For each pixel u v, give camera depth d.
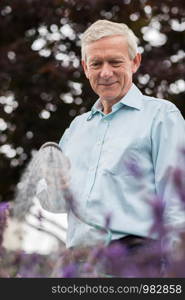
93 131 2.49
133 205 2.20
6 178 6.27
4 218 1.68
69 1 5.81
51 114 6.18
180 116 2.41
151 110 2.41
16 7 5.98
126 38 2.45
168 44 6.05
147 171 2.29
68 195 1.88
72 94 6.10
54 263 1.61
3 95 6.13
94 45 2.43
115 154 2.33
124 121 2.42
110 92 2.44
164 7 5.93
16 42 6.05
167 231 1.26
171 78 5.66
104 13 5.97
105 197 2.25
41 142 6.21
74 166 2.43
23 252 1.63
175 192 1.32
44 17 6.00
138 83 5.73
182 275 1.17
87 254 1.59
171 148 2.28
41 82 6.10
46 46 6.08
